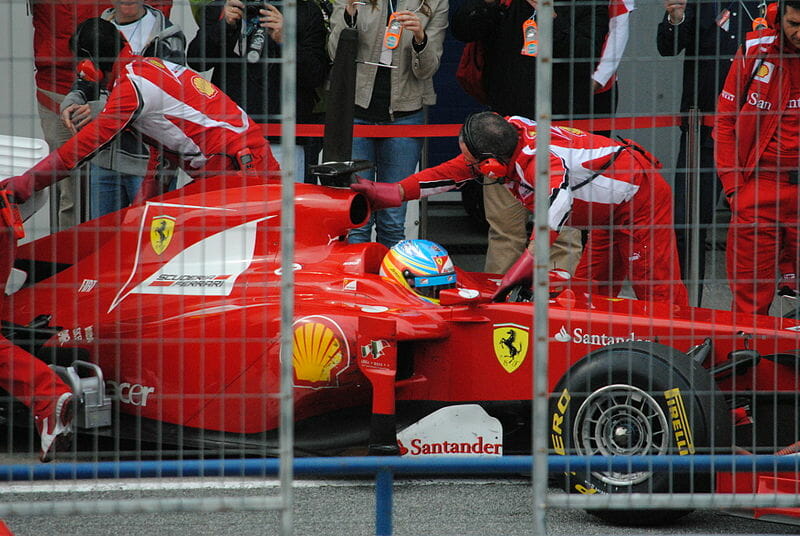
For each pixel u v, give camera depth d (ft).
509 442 68.59
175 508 40.40
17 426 70.90
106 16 72.02
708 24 86.53
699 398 54.08
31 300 71.36
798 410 60.23
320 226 69.82
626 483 55.31
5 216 62.95
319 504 58.54
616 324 61.05
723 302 89.35
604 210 69.31
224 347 60.44
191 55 82.79
